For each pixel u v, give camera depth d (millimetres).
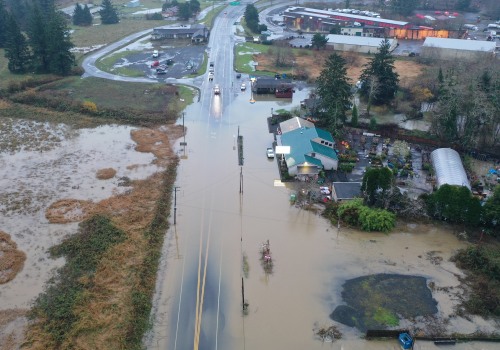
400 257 43781
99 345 33656
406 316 36906
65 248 43469
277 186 55375
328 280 40812
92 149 63688
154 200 52031
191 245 44969
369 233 47281
